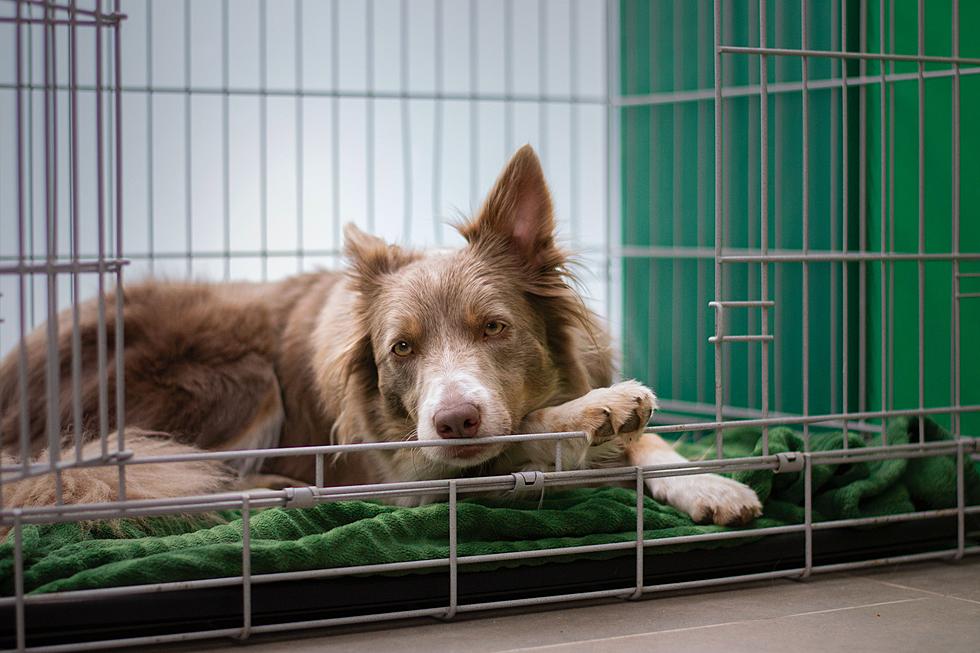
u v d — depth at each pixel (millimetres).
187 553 2414
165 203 6418
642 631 2449
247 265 6602
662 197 5648
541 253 3336
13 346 3926
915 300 4180
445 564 2553
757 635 2406
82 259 3742
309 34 6613
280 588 2461
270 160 6605
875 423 4324
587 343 3510
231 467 3857
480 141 7039
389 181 6852
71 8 2303
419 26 6852
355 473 3648
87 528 2838
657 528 2867
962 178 3941
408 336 3141
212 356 3936
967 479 3246
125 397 3818
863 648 2299
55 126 2311
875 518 2980
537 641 2377
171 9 6297
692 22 5383
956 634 2400
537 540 2730
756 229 4980
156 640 2305
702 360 5340
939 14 4004
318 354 3697
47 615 2277
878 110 4293
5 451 3670
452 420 2830
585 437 2799
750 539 2889
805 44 2918
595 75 6941
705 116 5316
